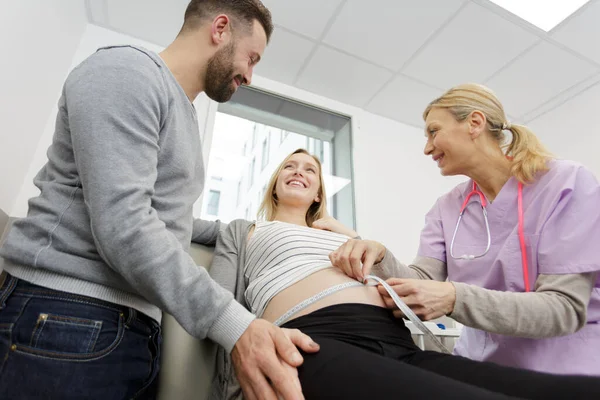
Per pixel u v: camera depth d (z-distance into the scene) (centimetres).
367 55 226
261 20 104
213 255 124
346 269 93
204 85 97
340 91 257
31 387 53
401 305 81
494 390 57
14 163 142
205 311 61
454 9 196
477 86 119
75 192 65
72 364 56
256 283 100
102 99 61
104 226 56
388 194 252
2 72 123
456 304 83
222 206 213
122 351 63
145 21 205
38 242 61
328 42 217
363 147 260
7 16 121
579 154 252
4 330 55
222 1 98
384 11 198
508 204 106
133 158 61
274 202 152
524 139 108
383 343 77
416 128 296
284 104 251
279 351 61
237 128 244
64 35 175
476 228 114
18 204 150
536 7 195
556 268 86
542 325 78
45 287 59
